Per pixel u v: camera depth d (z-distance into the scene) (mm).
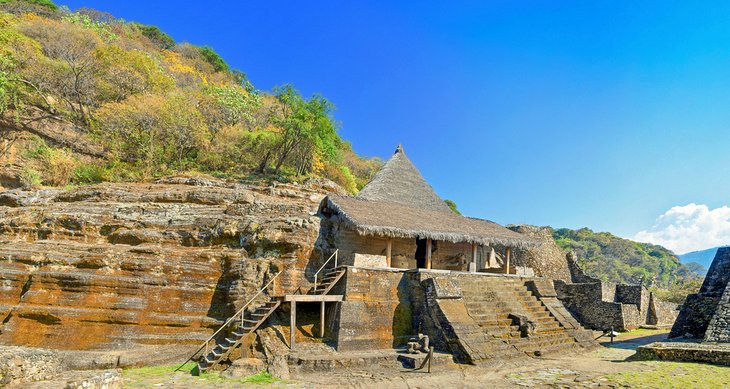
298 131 28031
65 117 28125
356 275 14820
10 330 13680
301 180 27984
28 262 15195
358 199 19781
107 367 12516
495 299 16938
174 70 45938
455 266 20797
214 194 19281
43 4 43594
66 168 24453
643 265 87562
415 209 21391
